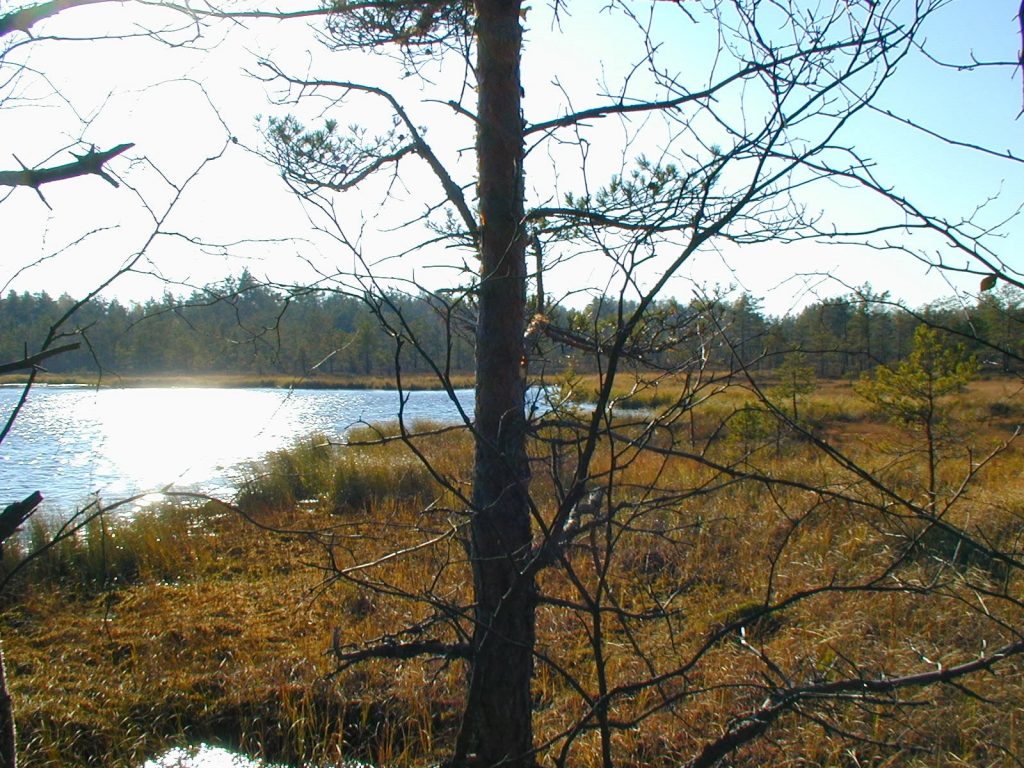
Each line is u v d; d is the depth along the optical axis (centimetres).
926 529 221
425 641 294
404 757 454
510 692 287
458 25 367
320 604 684
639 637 561
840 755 388
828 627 526
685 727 430
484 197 298
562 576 661
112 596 752
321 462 1251
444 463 1134
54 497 1289
